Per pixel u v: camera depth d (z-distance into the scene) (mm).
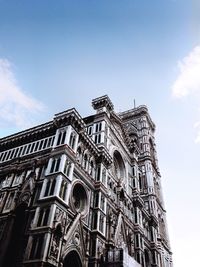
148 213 65000
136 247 50469
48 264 25766
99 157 46406
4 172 39312
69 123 39031
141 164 88250
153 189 79625
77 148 40312
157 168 98250
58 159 34844
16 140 44438
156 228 66188
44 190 31938
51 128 41312
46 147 39156
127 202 55312
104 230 39125
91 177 42062
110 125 57906
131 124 105875
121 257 36031
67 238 30609
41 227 28234
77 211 35188
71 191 35062
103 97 58375
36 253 26359
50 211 29203
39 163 36812
